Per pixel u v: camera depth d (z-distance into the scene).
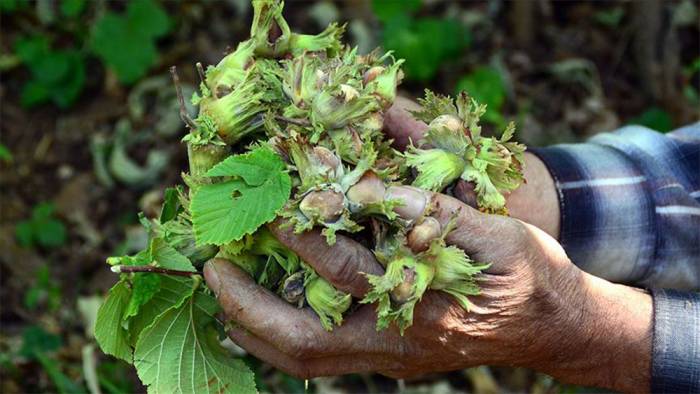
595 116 3.82
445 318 1.58
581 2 4.13
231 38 4.03
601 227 1.98
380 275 1.51
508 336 1.62
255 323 1.61
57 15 4.02
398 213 1.48
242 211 1.51
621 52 3.98
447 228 1.48
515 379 3.08
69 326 3.28
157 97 3.84
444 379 3.09
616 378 1.77
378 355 1.68
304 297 1.61
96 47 3.80
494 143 1.61
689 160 2.05
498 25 4.06
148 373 1.61
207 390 1.65
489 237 1.53
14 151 3.73
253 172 1.53
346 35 3.99
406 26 3.82
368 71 1.62
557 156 2.03
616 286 1.75
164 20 3.86
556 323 1.64
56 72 3.82
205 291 1.69
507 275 1.55
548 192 1.98
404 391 3.04
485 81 3.75
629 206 1.99
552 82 3.91
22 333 3.24
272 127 1.59
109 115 3.82
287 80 1.60
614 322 1.70
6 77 3.91
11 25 4.03
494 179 1.62
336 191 1.48
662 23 3.79
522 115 3.74
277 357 1.70
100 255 3.49
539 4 4.08
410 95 3.81
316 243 1.50
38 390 3.04
